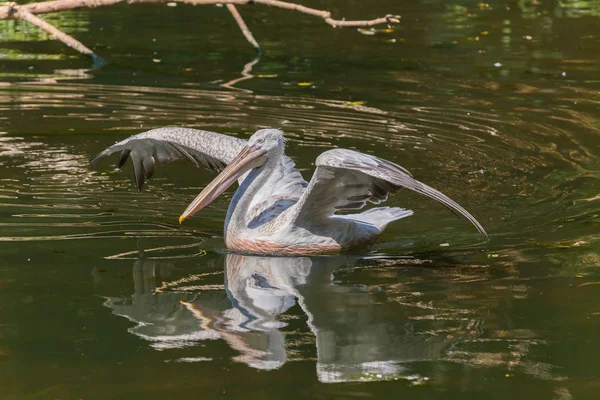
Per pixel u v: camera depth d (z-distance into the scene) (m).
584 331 8.87
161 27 25.98
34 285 10.11
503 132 16.88
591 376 7.90
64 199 13.45
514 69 21.45
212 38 24.72
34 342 8.59
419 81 20.55
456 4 29.19
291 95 19.33
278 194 12.50
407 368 8.10
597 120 17.50
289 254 11.56
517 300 9.71
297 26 26.16
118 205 13.29
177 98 19.03
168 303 9.66
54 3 21.36
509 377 7.91
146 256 11.23
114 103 18.67
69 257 11.08
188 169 15.16
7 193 13.62
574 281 10.23
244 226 11.76
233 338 8.74
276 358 8.29
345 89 19.86
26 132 16.91
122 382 7.75
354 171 10.80
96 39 24.28
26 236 11.80
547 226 12.23
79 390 7.60
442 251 11.48
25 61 21.98
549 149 15.84
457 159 15.36
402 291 10.09
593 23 26.27
